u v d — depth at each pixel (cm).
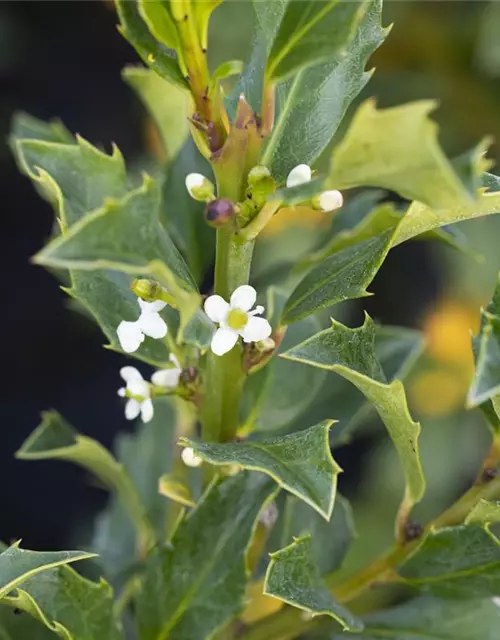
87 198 24
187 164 28
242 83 25
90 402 65
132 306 26
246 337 23
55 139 29
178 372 25
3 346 65
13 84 64
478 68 46
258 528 26
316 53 22
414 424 24
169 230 28
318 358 23
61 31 64
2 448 64
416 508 47
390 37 47
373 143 21
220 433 25
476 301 48
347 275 24
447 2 46
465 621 26
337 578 27
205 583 25
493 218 46
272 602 30
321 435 23
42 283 66
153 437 31
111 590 25
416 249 54
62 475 64
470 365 49
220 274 24
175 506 29
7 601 24
